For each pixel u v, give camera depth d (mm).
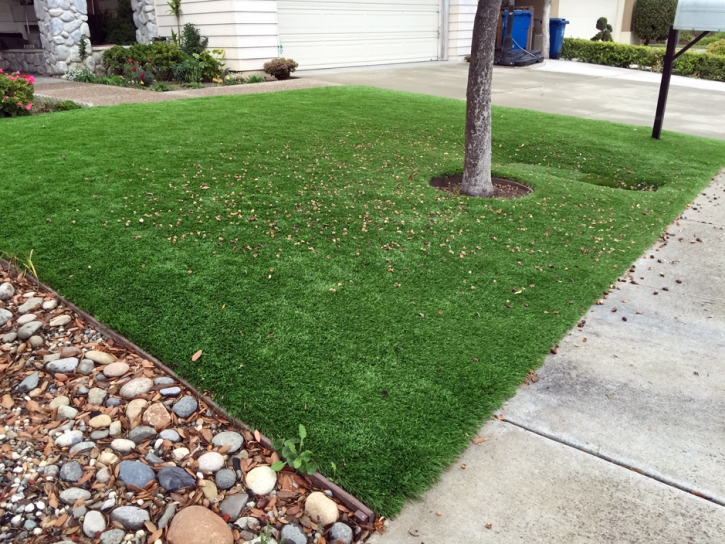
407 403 2639
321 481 2234
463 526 2070
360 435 2436
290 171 5676
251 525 2070
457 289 3680
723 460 2404
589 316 3547
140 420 2541
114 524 2033
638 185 6523
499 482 2271
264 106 8617
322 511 2094
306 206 4820
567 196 5637
